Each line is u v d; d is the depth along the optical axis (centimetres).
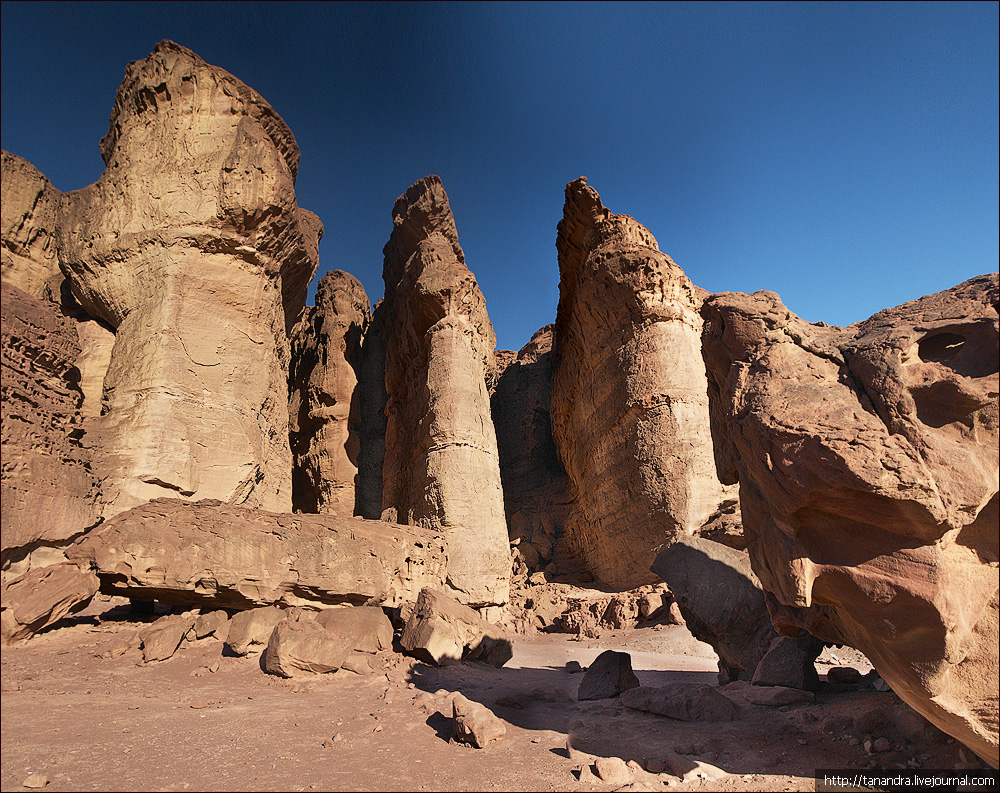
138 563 996
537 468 3619
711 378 737
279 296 1877
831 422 486
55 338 1048
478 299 2642
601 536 2527
